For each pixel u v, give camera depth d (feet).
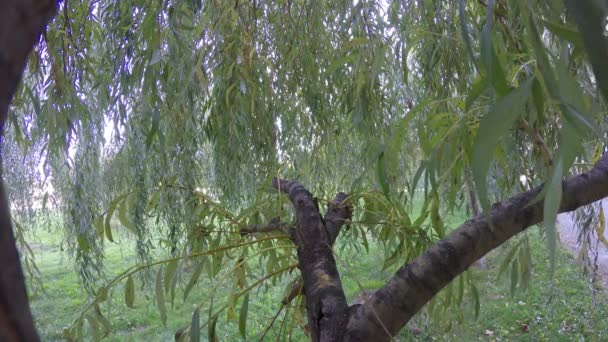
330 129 7.91
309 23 7.54
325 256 3.67
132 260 19.16
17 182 11.57
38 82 6.72
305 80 7.75
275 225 4.18
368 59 6.56
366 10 6.86
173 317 14.70
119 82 6.88
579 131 1.87
